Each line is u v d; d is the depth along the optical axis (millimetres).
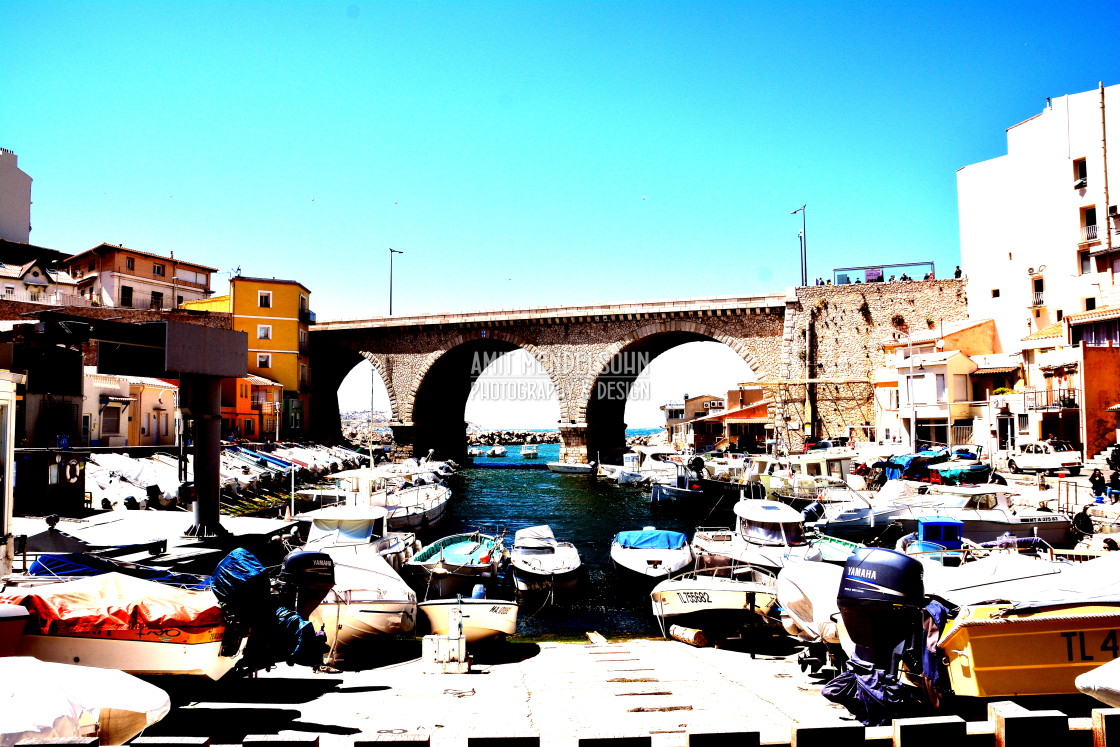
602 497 47156
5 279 48750
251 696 9008
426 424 67875
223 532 17625
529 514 39875
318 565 9930
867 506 26109
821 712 7738
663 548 22828
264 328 60344
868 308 51375
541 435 156625
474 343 65125
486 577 20109
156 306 60188
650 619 19031
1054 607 8281
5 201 56031
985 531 22516
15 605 7324
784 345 53000
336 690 9648
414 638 15547
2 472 11945
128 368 17047
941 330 47469
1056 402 36938
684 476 43062
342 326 65375
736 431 61156
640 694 9273
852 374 51219
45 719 4852
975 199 49000
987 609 8203
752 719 7320
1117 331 36500
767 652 14602
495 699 8953
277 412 57219
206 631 7984
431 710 8148
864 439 50281
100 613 7809
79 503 22203
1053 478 31406
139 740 5059
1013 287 46375
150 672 7840
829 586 11289
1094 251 41094
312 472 47312
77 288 53656
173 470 32500
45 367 21234
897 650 7539
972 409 43500
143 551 16109
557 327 60312
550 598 20578
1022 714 5418
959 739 5383
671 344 66312
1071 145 43375
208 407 17688
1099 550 19797
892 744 5371
